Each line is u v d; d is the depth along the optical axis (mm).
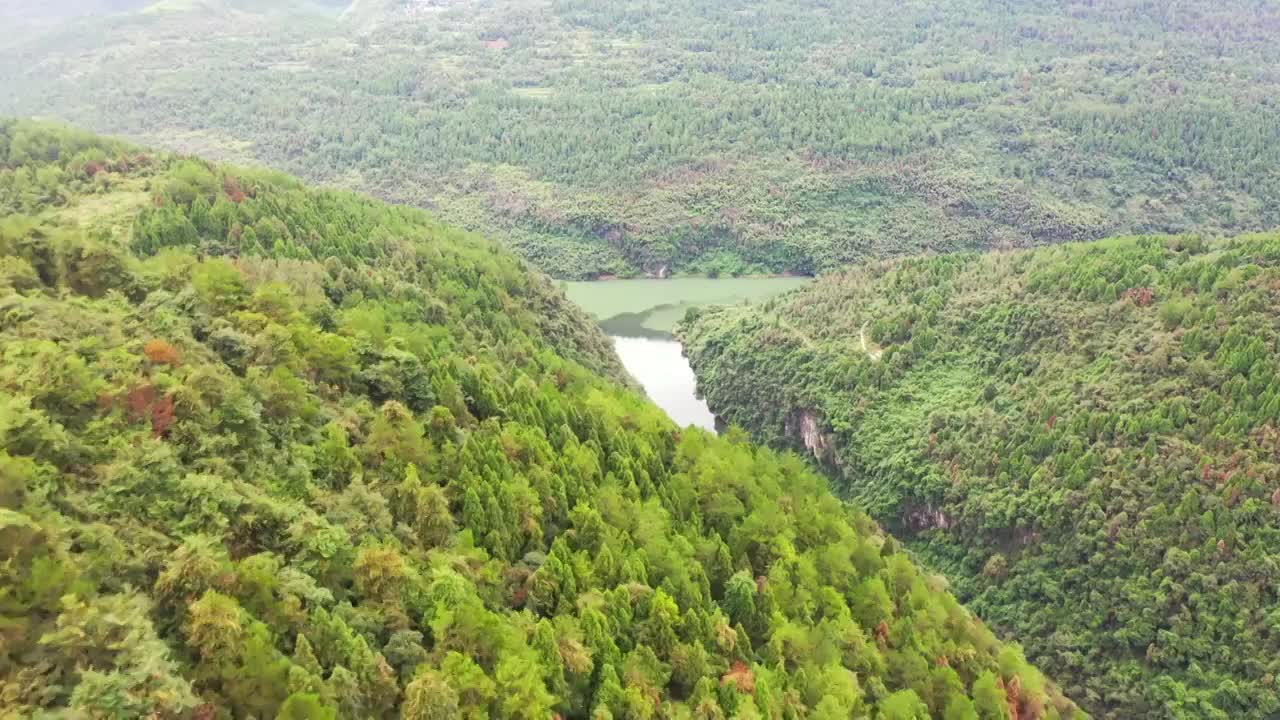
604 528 82062
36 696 44562
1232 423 126062
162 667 47188
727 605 84000
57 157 165875
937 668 90750
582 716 66688
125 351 70750
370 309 111188
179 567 53688
